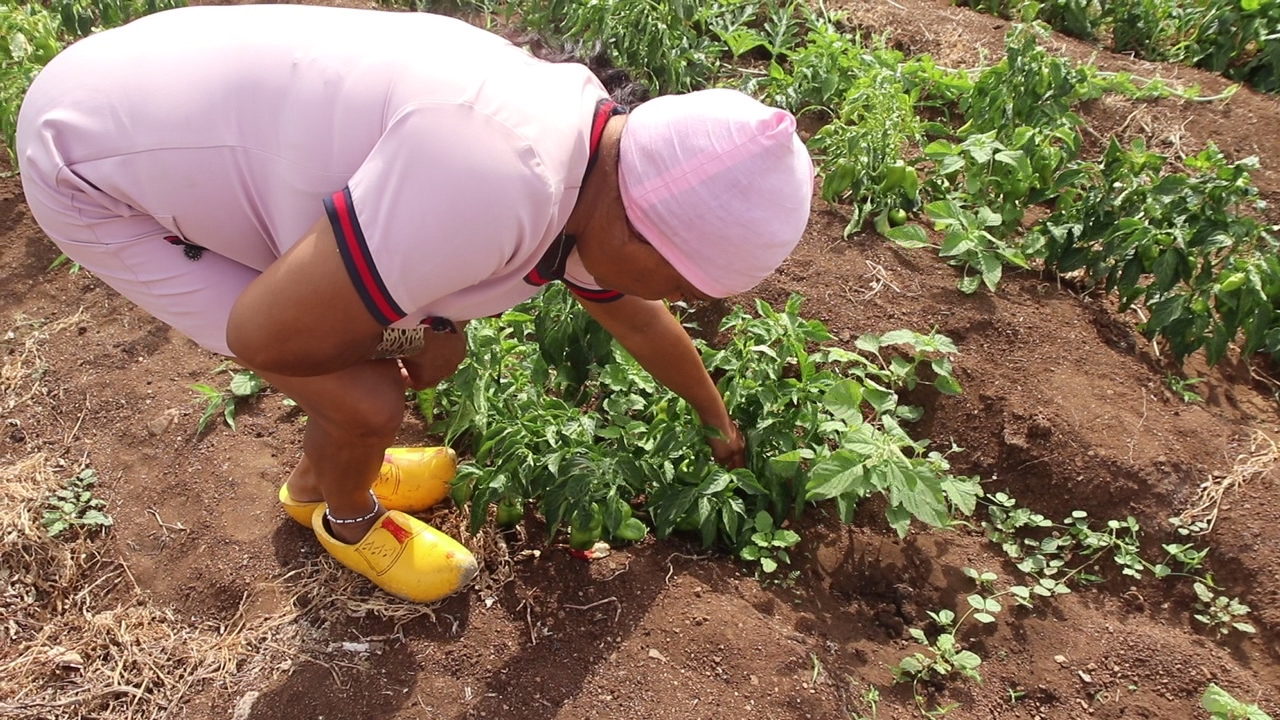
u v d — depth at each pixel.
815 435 2.95
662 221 1.63
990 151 3.71
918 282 3.60
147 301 1.99
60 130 1.77
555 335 2.89
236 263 1.96
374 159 1.56
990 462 3.13
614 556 2.70
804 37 5.07
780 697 2.41
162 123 1.72
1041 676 2.58
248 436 2.97
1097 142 4.46
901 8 5.31
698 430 2.70
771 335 2.96
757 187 1.61
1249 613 2.72
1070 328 3.47
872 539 2.91
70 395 3.15
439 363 2.23
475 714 2.31
